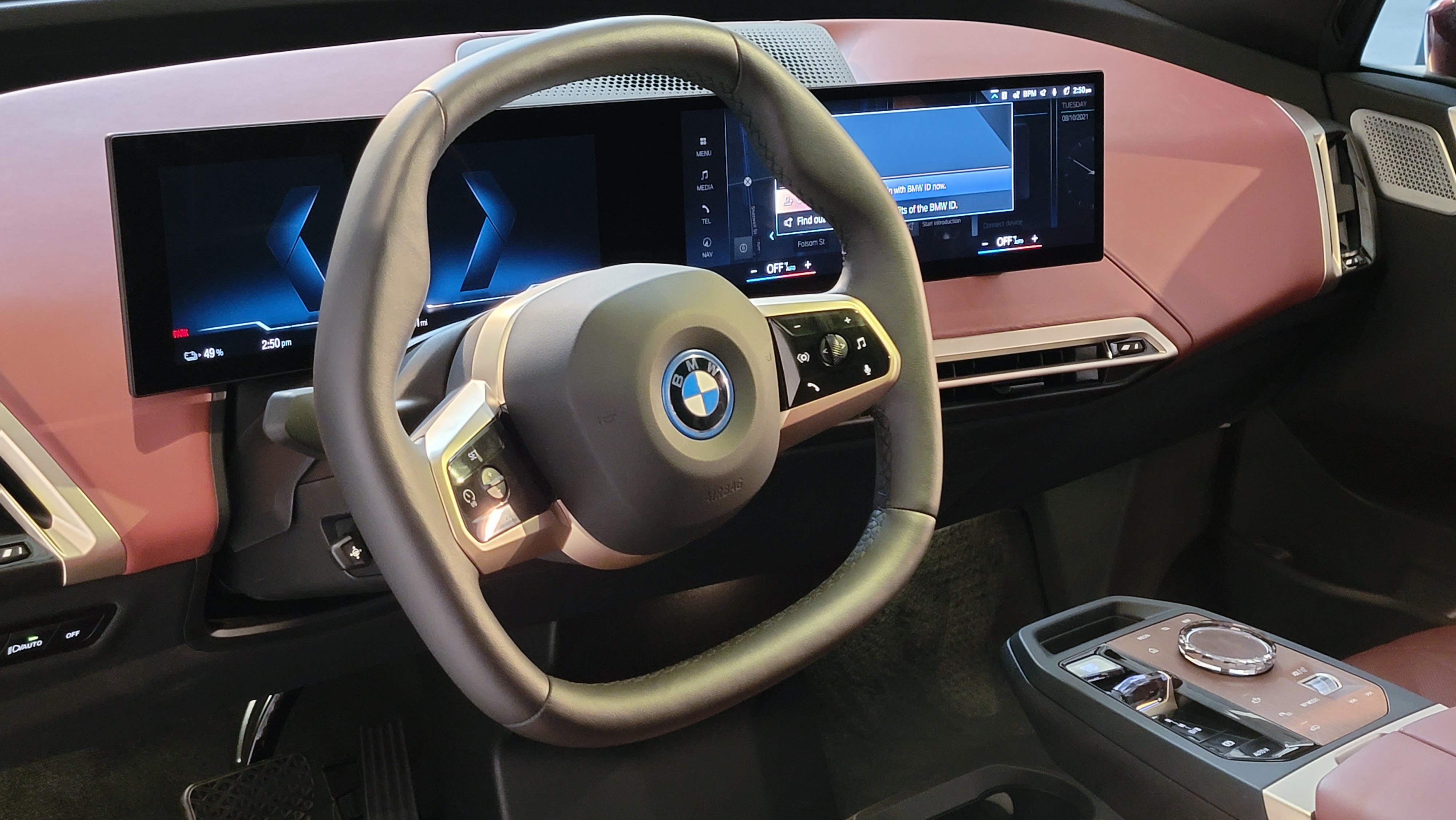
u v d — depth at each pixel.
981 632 1.77
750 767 1.30
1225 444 1.86
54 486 0.87
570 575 1.17
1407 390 1.61
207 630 1.02
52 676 0.95
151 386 0.88
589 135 1.04
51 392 0.89
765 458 0.65
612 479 0.60
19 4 1.20
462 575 0.56
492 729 1.22
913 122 1.17
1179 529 1.86
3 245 0.92
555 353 0.60
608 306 0.60
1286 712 0.88
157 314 0.87
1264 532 1.82
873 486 1.37
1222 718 0.92
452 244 1.00
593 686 0.61
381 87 1.15
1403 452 1.64
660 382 0.60
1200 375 1.55
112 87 1.04
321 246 0.92
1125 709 0.91
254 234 0.89
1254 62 1.70
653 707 0.61
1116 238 1.42
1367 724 0.85
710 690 0.63
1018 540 1.82
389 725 1.46
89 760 1.41
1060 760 1.03
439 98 0.58
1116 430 1.54
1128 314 1.38
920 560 0.75
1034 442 1.46
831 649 0.69
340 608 1.08
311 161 0.90
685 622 1.43
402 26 1.42
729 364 0.63
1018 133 1.21
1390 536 1.66
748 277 1.14
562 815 1.20
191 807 1.27
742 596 1.47
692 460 0.61
